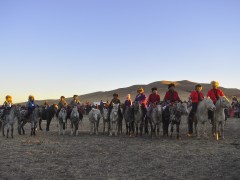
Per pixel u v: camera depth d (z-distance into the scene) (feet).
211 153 45.39
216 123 61.57
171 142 58.03
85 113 206.69
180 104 61.57
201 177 32.58
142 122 69.77
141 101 69.67
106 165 38.63
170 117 62.34
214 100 61.93
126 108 71.56
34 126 76.43
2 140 64.23
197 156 43.34
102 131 87.20
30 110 75.66
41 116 91.35
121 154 45.93
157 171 35.42
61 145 55.77
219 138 63.52
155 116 63.98
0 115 70.38
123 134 75.46
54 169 36.58
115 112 71.41
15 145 55.98
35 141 61.77
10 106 70.64
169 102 63.72
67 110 78.18
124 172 35.14
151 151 48.08
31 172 35.14
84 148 51.93
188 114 65.26
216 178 32.09
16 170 36.06
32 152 48.08
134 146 53.57
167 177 32.83
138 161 40.83
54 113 90.02
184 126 101.50
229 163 38.58
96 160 41.68
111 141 61.11
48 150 50.01
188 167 37.04
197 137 63.72
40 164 39.24
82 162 40.42
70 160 41.73
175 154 45.19
